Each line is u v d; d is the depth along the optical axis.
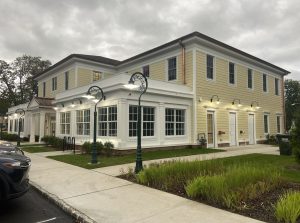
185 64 17.95
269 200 5.67
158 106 15.77
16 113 29.55
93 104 16.19
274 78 26.28
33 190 7.34
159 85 15.79
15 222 4.98
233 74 20.91
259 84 23.80
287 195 5.21
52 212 5.57
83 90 17.47
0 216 5.30
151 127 15.49
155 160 11.68
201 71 17.97
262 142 23.38
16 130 32.25
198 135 17.56
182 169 7.70
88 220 4.83
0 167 5.25
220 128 19.30
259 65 23.75
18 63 50.06
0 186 5.24
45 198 6.59
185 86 17.38
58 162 11.68
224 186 5.70
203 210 5.23
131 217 4.95
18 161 5.56
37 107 24.08
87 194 6.50
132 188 6.99
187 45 17.94
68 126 19.61
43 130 23.89
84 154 14.52
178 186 6.92
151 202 5.78
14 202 6.27
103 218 4.92
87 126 16.98
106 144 13.86
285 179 7.16
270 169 7.73
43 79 30.62
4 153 6.30
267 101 24.80
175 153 14.20
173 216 4.93
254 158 12.27
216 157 12.60
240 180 6.20
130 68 23.20
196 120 17.48
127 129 14.17
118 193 6.53
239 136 21.02
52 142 18.78
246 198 5.59
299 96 49.00
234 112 20.66
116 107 14.41
